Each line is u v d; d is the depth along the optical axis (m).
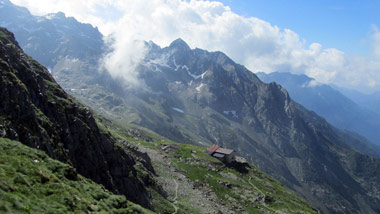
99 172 68.81
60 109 71.12
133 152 118.69
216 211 102.88
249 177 177.88
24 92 56.44
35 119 55.41
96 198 42.16
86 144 69.50
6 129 46.03
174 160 166.50
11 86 53.44
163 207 84.69
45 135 55.81
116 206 43.56
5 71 55.75
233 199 131.25
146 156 122.50
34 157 40.97
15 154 38.94
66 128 67.56
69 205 34.66
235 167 187.50
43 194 34.03
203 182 142.12
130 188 76.69
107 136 86.31
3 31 87.88
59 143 60.19
